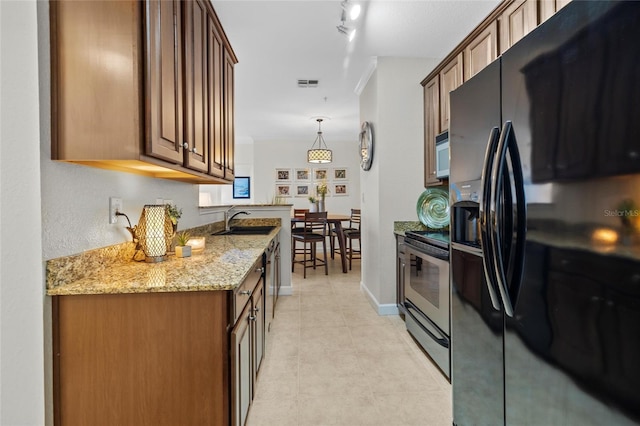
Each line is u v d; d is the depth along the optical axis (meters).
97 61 1.09
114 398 1.12
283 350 2.41
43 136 1.05
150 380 1.14
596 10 0.75
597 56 0.75
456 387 1.47
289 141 6.96
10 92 1.03
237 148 7.11
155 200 1.89
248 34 2.61
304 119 5.30
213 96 1.94
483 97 1.21
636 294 0.67
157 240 1.55
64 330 1.10
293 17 2.37
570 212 0.82
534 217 0.93
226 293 1.17
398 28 2.53
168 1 1.30
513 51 1.03
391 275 3.16
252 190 7.03
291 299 3.65
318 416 1.68
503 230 1.02
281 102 4.40
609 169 0.72
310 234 5.12
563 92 0.84
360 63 3.21
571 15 0.82
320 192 6.11
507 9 1.96
